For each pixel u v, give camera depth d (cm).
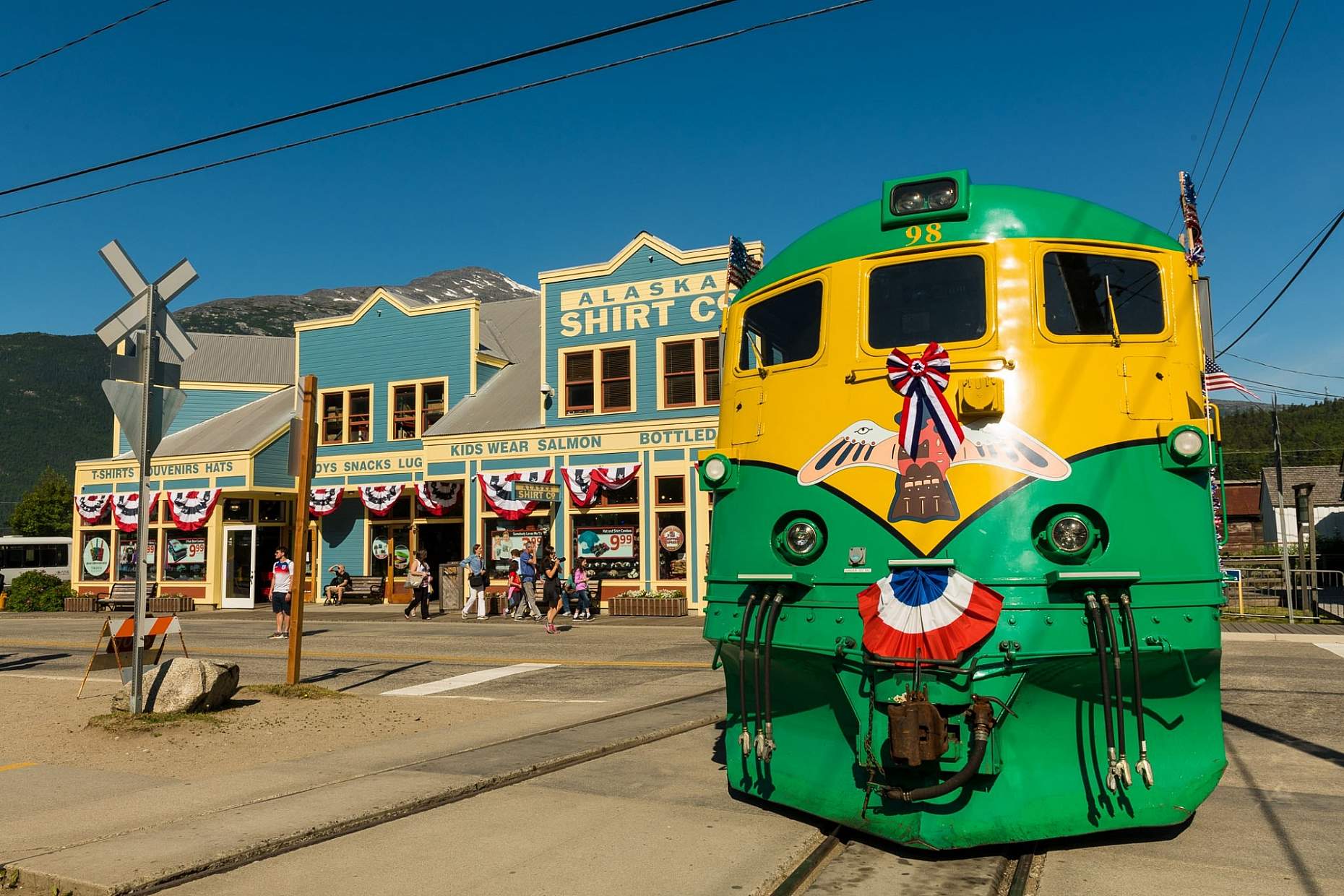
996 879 511
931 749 511
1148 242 612
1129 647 524
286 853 578
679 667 1441
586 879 522
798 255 670
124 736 930
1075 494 545
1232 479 9094
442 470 2888
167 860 553
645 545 2595
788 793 612
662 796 689
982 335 579
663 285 2655
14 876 539
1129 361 574
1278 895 483
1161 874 514
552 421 2755
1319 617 2100
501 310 3716
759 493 634
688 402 2609
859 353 607
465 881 524
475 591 2512
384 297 3173
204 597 3147
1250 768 764
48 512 8050
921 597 545
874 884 507
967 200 607
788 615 596
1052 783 540
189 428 3641
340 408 3219
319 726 979
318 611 2844
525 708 1090
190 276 1095
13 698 1183
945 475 560
